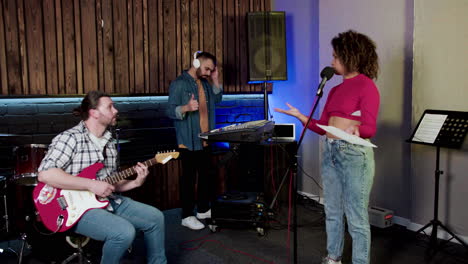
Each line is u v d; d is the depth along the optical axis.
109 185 2.08
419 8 3.14
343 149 2.28
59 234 2.30
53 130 3.55
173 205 4.11
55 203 2.09
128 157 3.91
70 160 2.16
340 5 3.85
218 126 4.53
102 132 2.30
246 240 3.21
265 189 4.06
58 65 3.44
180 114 3.29
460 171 3.02
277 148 4.05
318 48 4.19
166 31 3.96
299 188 4.57
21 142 3.42
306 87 4.38
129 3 3.73
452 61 2.98
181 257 2.88
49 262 2.49
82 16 3.51
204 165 3.60
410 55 3.32
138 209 2.29
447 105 3.03
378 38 3.54
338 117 2.34
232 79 4.46
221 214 3.32
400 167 3.47
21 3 3.24
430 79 3.12
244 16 4.50
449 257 2.82
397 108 3.45
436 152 3.04
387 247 3.01
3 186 2.86
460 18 2.91
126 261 2.81
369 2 3.59
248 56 4.06
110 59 3.67
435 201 2.91
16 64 3.25
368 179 2.27
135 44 3.79
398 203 3.51
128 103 3.89
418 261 2.76
